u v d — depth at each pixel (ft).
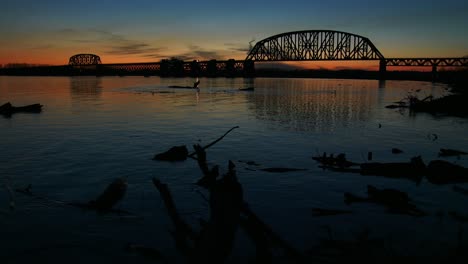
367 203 33.60
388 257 23.32
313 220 29.68
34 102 161.48
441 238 26.30
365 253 23.80
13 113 113.80
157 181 21.76
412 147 61.93
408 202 34.01
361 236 26.32
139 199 34.40
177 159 50.26
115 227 28.22
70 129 79.66
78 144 61.82
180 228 20.77
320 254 23.82
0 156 52.29
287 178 41.81
